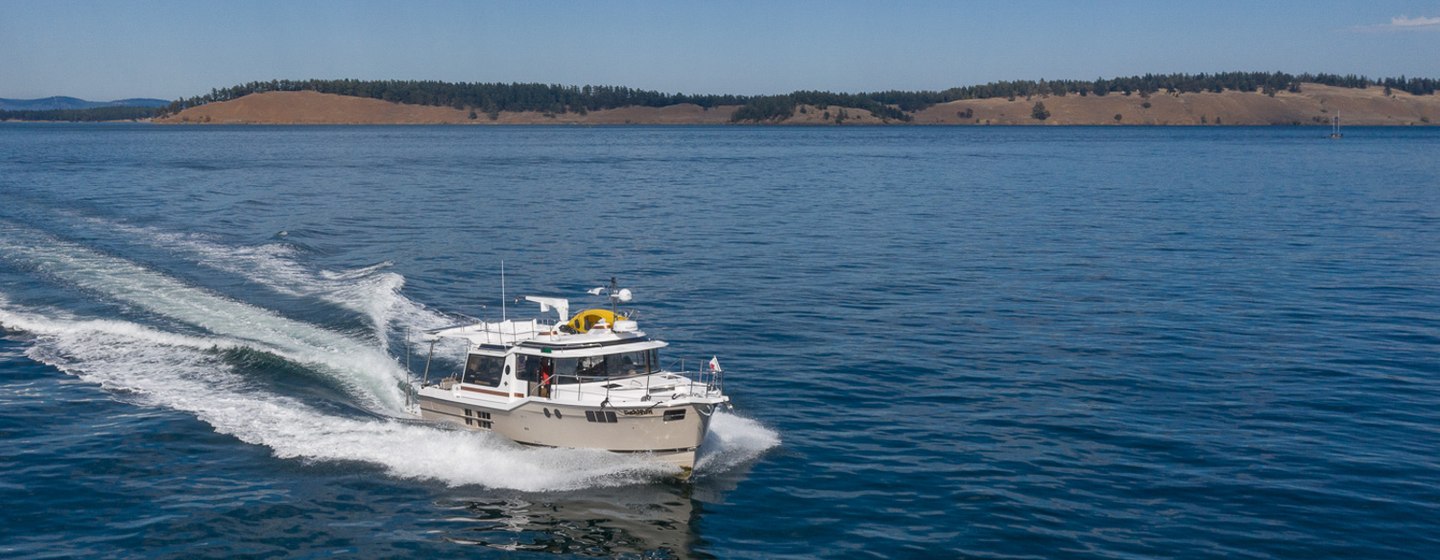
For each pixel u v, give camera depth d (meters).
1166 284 53.50
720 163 168.38
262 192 103.50
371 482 26.56
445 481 26.69
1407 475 26.97
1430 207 90.56
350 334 38.47
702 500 25.89
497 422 29.16
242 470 27.14
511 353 29.36
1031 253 64.25
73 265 51.50
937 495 26.06
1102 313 46.53
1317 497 25.67
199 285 46.94
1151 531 23.98
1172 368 37.31
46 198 90.12
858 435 30.39
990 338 41.88
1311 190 109.75
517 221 80.38
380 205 91.75
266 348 36.50
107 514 24.73
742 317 45.78
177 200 92.19
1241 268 58.16
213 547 23.20
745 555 23.09
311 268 54.03
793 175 138.38
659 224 79.31
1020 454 28.78
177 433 29.52
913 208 92.38
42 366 35.50
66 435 29.42
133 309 42.28
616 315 31.89
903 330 43.28
